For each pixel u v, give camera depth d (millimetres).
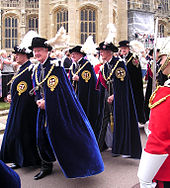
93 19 28750
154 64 2250
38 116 3602
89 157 3287
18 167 4051
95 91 5238
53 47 3504
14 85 3914
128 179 3605
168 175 1590
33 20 36719
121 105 4254
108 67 4418
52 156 3664
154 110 1578
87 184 3455
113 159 4422
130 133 4180
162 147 1496
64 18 28859
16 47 3982
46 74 3447
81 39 28641
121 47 5711
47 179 3607
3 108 8336
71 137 3293
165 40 1730
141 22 33156
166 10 42125
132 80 5770
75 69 5438
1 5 35531
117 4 32312
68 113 3371
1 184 1762
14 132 3740
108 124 4668
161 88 1622
